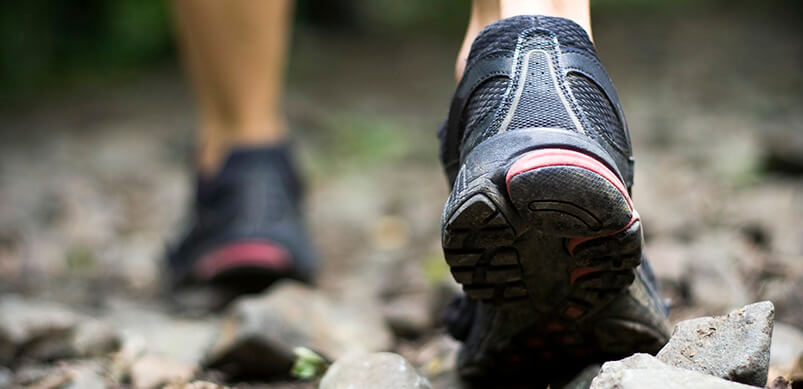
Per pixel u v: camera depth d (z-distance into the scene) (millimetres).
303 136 5402
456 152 1069
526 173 892
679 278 1760
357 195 4066
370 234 3305
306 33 9109
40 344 1609
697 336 1002
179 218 3660
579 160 894
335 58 8578
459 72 1146
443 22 10852
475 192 918
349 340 1664
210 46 2152
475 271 1029
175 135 5465
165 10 7645
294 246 2139
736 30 8664
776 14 9609
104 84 7227
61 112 6270
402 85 7301
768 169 3070
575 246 972
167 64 7898
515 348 1180
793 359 1157
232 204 2143
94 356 1639
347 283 2525
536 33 1033
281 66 2270
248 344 1516
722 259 1855
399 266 2596
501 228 943
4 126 5828
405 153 4984
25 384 1414
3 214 3514
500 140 944
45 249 2973
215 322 2047
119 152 5020
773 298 1536
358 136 5273
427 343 1764
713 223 2432
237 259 2096
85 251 2951
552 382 1192
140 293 2457
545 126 946
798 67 6422
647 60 7312
